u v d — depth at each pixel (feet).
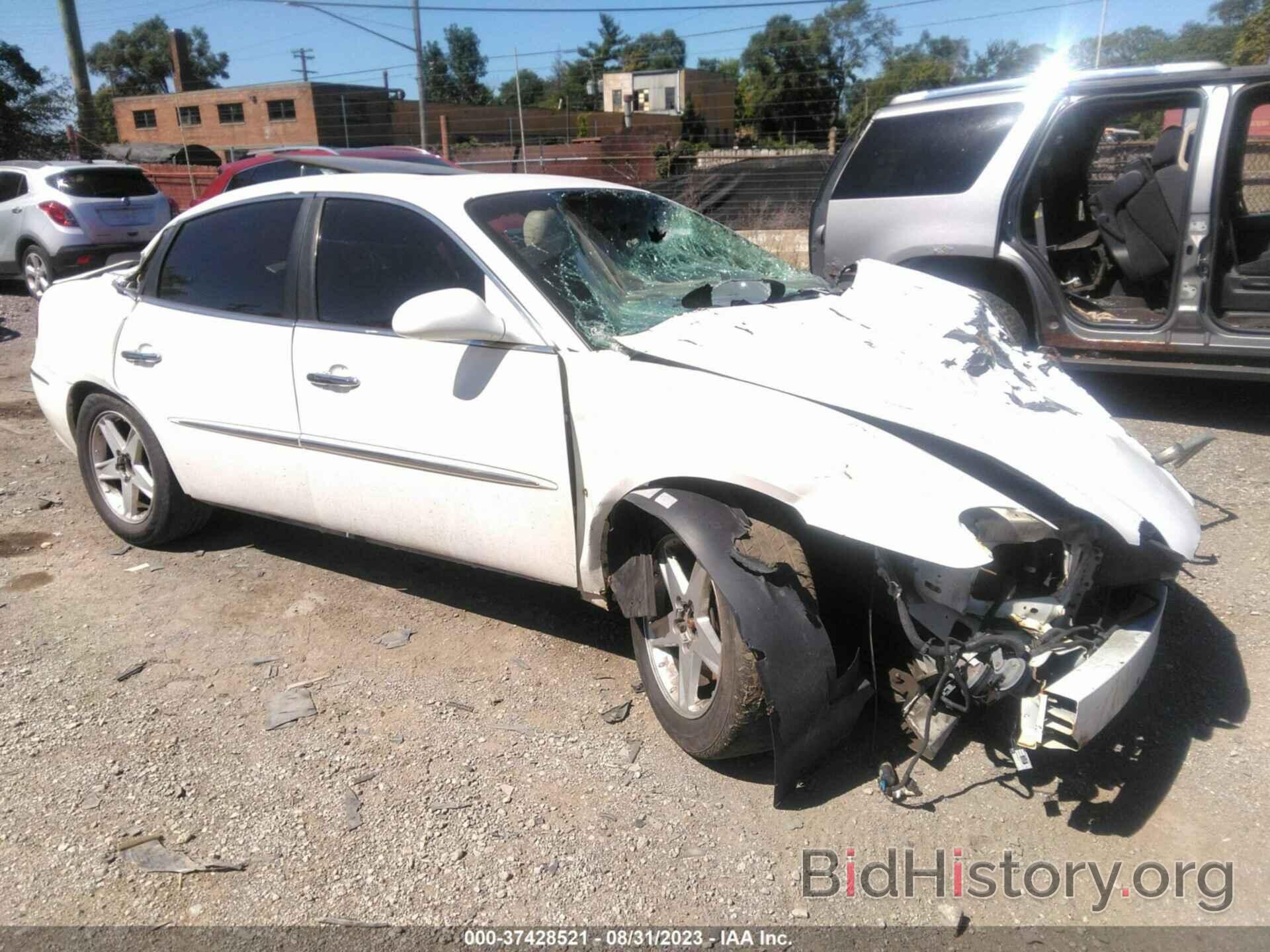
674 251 13.11
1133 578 9.25
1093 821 8.95
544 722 10.41
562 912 7.98
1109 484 8.60
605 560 10.35
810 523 8.41
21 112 74.69
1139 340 18.38
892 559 8.57
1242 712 10.39
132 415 13.89
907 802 9.19
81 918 7.86
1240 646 11.58
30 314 35.27
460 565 14.07
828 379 9.18
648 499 9.39
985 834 8.80
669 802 9.22
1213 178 17.20
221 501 13.41
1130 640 8.73
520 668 11.42
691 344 9.78
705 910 8.02
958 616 8.57
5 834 8.74
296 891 8.16
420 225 11.32
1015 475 8.55
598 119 113.09
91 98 83.41
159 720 10.41
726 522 8.92
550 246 11.27
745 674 8.70
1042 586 8.79
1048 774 9.54
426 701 10.78
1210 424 19.10
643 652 10.32
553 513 10.37
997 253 19.38
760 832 8.85
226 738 10.11
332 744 10.03
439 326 9.84
